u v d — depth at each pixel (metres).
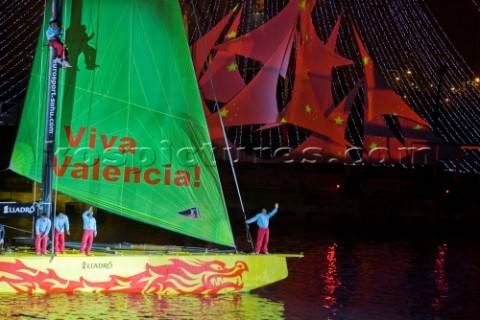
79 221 45.19
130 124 23.39
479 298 28.38
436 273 33.78
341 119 60.19
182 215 23.73
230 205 51.38
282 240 42.72
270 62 58.81
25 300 22.14
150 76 23.52
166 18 23.66
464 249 42.00
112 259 22.92
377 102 59.84
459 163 57.16
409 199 50.56
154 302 23.05
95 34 22.98
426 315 25.28
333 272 32.59
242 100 58.53
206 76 60.03
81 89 22.91
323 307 25.39
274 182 53.25
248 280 24.28
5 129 54.00
